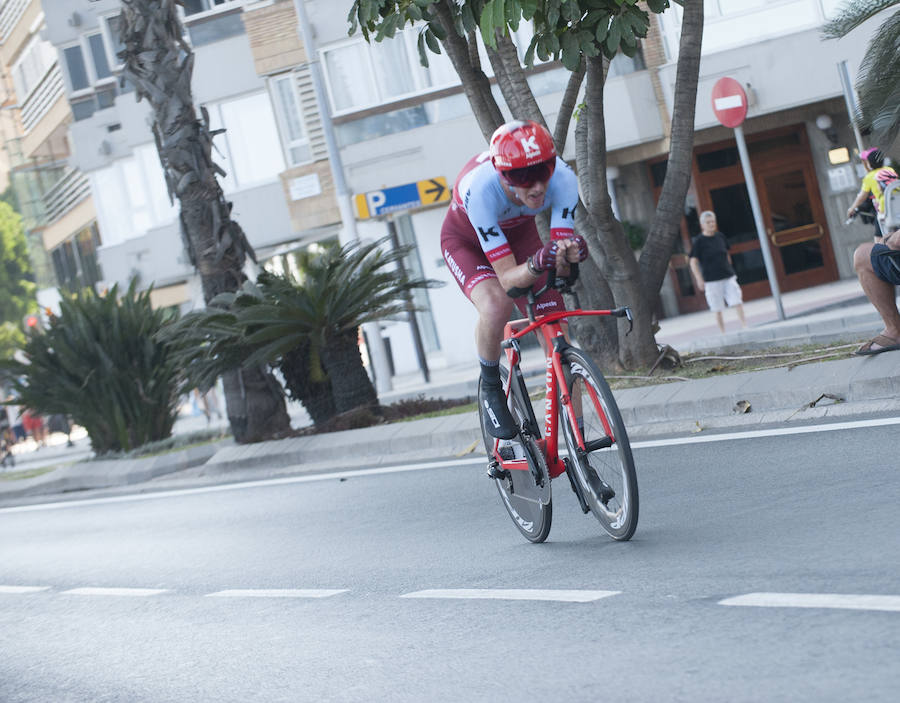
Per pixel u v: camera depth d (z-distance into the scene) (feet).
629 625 23.21
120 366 85.30
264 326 67.26
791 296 109.40
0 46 191.72
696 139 115.75
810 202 114.73
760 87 107.24
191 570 41.22
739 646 20.44
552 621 24.76
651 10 45.29
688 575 25.77
